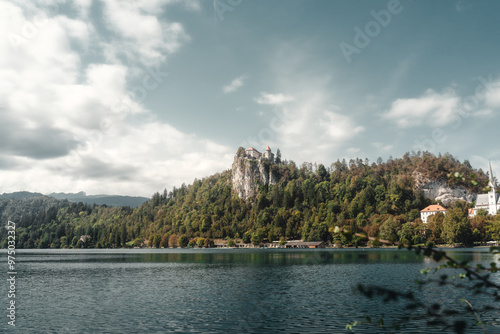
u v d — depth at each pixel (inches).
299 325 1357.0
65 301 1927.9
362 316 1475.1
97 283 2677.2
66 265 4717.0
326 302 1787.6
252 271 3430.1
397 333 1219.2
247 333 1264.8
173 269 3814.0
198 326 1365.7
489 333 1171.9
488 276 335.0
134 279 2913.4
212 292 2158.0
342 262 4375.0
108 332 1304.1
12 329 1359.5
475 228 7716.5
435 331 1227.2
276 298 1924.2
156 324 1405.0
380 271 3198.8
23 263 5201.8
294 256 6067.9
